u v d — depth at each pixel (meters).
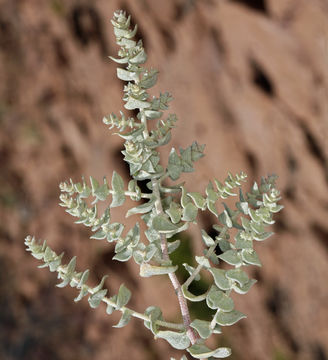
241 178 0.36
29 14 1.30
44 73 1.31
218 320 0.36
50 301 1.32
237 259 0.35
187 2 1.01
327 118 0.83
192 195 0.37
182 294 0.37
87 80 1.24
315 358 0.96
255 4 0.91
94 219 0.36
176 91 1.04
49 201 1.32
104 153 1.22
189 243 1.11
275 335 1.01
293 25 0.85
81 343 1.27
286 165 0.91
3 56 1.35
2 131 1.35
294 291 0.97
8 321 1.32
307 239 0.92
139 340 1.23
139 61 0.35
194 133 1.03
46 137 1.32
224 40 0.96
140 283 1.23
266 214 0.35
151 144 0.36
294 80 0.86
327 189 0.86
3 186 1.35
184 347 0.37
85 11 1.21
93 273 1.27
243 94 0.94
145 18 1.07
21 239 1.34
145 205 0.37
